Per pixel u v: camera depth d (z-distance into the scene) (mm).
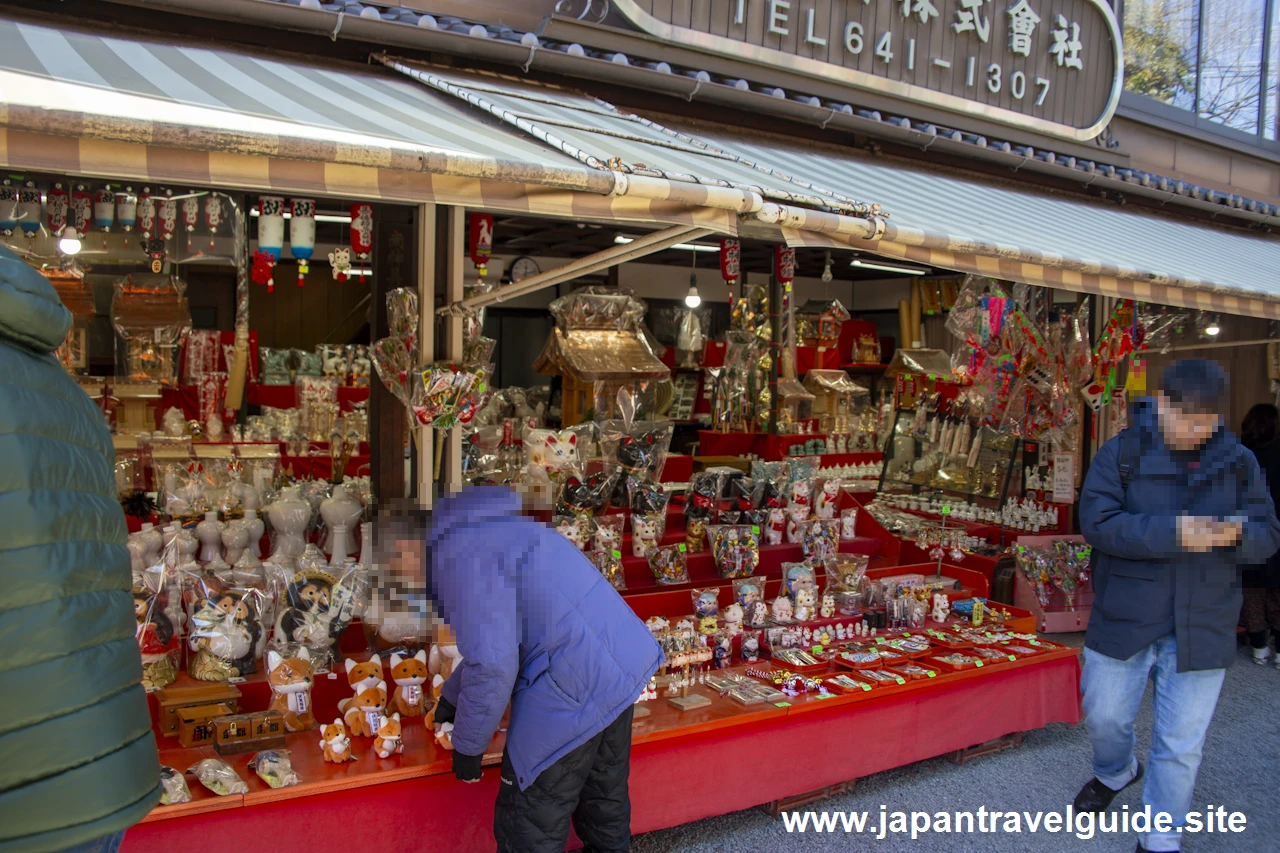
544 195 2521
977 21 5969
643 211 2670
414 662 3207
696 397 11047
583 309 6746
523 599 2527
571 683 2525
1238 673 5652
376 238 4195
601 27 4504
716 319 12414
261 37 3742
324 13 3695
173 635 3215
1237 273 5148
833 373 10062
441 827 2848
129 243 6875
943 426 7316
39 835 1452
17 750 1435
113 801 1531
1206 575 3156
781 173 3609
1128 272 4098
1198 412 3088
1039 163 6262
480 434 4848
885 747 3805
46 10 3361
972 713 4098
